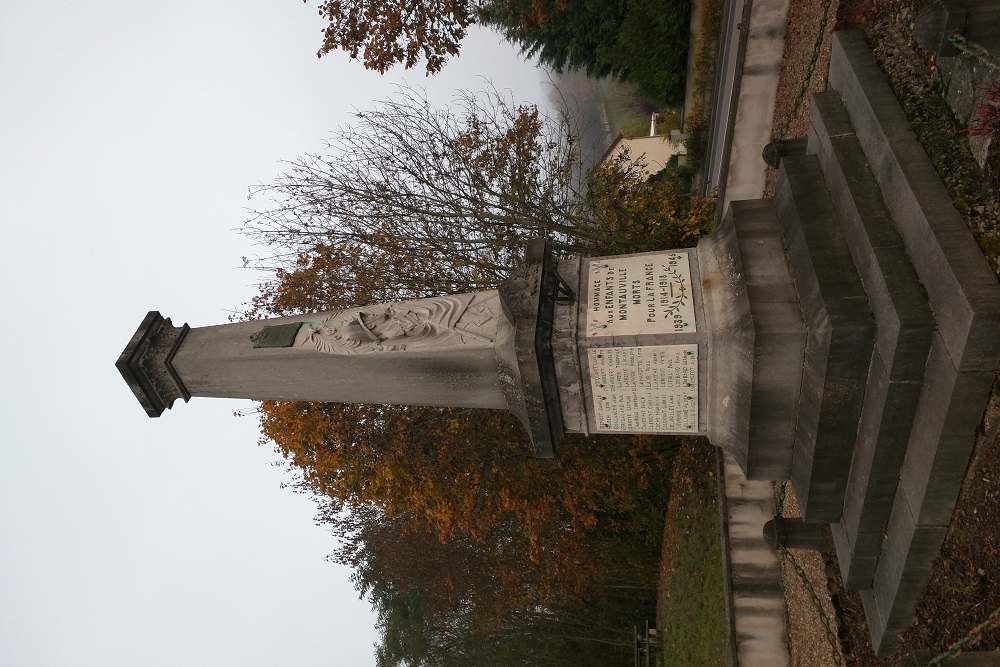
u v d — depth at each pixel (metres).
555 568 15.56
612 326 5.49
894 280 4.36
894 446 4.72
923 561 4.87
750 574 9.18
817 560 7.61
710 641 10.87
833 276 4.80
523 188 12.72
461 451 13.23
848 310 4.58
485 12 12.66
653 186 12.25
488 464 13.59
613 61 17.61
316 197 12.80
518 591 17.30
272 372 6.60
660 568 15.70
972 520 4.38
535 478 13.95
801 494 5.59
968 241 4.05
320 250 13.21
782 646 8.78
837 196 5.30
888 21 5.87
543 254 5.88
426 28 11.70
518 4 16.92
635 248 12.19
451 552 17.84
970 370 3.93
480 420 13.39
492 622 18.59
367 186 12.87
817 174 5.69
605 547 16.12
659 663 14.33
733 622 9.08
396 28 11.48
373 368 6.22
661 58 16.28
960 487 4.45
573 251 13.09
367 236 13.05
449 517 13.22
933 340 4.17
